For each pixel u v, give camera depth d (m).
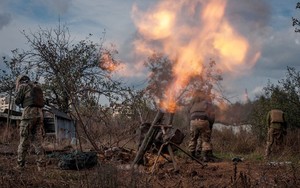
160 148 8.15
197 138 10.09
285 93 15.62
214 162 9.73
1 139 12.70
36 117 8.31
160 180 7.15
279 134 11.25
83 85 13.10
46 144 11.20
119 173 6.41
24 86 8.37
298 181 6.52
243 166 8.59
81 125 10.69
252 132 15.62
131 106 12.57
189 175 7.52
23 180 6.85
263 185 6.38
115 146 10.57
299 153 11.27
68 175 7.35
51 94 16.78
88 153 8.53
